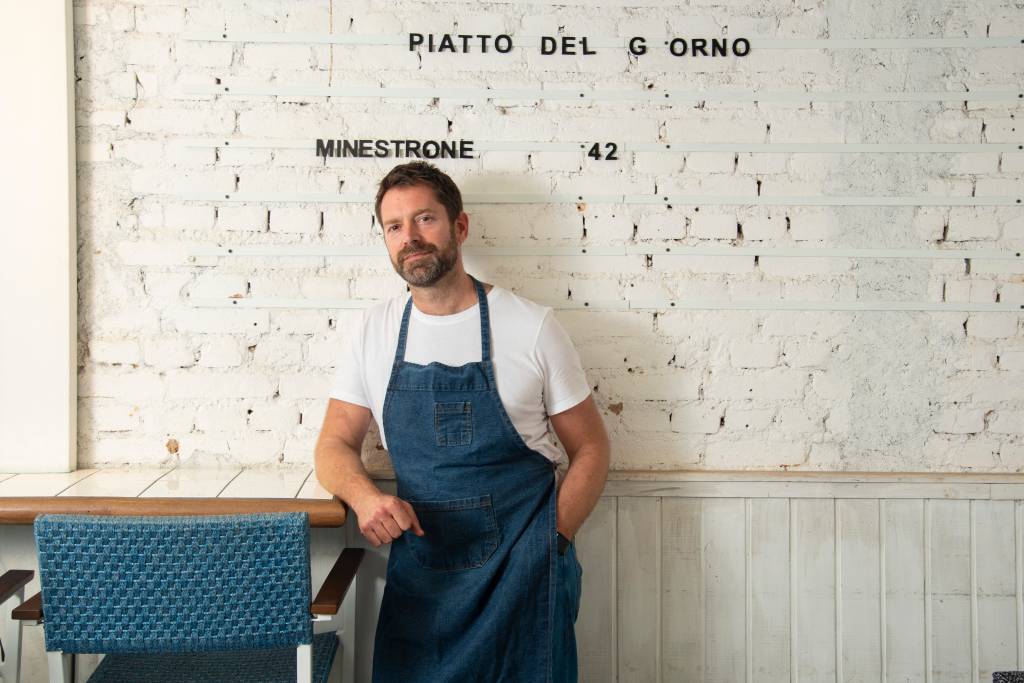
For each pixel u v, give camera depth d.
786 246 1.76
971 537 1.74
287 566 1.23
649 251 1.76
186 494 1.54
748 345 1.76
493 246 1.75
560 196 1.75
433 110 1.74
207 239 1.74
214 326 1.75
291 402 1.76
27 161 1.66
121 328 1.74
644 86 1.75
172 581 1.21
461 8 1.73
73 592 1.21
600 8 1.74
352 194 1.74
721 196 1.75
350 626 1.69
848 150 1.75
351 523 1.71
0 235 1.66
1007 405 1.75
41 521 1.18
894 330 1.75
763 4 1.74
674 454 1.77
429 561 1.50
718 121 1.75
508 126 1.75
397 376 1.52
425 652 1.48
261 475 1.71
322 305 1.75
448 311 1.55
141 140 1.72
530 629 1.45
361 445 1.69
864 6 1.74
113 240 1.73
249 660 1.48
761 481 1.74
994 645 1.74
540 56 1.74
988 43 1.74
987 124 1.75
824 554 1.75
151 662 1.46
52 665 1.25
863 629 1.75
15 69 1.66
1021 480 1.72
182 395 1.75
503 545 1.48
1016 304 1.75
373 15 1.73
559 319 1.76
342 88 1.73
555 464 1.61
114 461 1.75
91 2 1.70
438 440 1.49
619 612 1.75
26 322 1.68
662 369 1.77
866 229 1.75
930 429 1.76
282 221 1.74
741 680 1.75
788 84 1.75
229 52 1.72
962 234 1.75
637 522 1.75
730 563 1.75
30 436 1.69
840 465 1.77
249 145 1.73
